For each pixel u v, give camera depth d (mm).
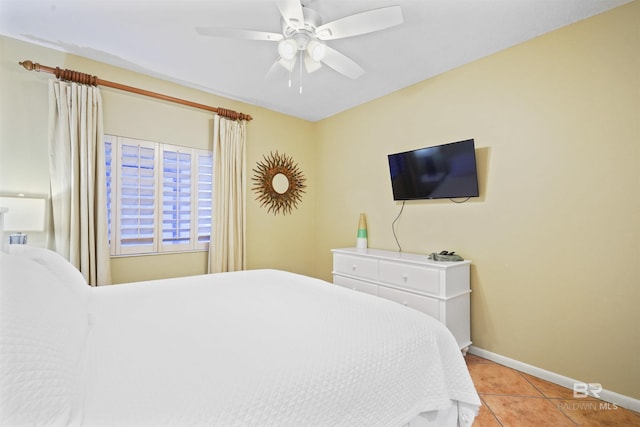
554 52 2105
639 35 1778
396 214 3145
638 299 1771
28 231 2225
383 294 2697
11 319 692
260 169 3600
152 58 2510
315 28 1751
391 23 1645
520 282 2254
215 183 3135
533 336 2186
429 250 2844
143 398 749
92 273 2416
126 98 2697
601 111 1908
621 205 1832
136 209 2746
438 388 1201
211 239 3107
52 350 749
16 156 2236
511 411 1771
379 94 3234
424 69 2682
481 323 2469
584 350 1960
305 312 1425
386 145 3244
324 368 924
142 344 1064
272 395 795
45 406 628
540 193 2158
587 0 1807
